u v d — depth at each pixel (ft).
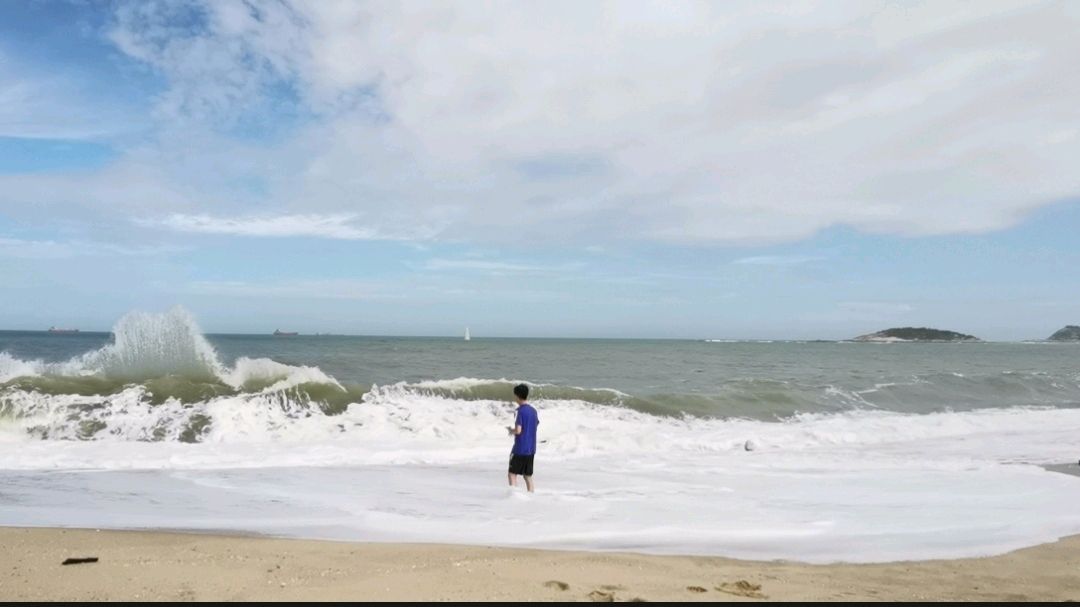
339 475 32.14
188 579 15.89
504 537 21.38
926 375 92.12
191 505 25.48
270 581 15.85
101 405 43.32
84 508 24.63
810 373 104.83
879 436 48.44
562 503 26.66
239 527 22.26
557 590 15.67
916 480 32.37
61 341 218.18
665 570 17.72
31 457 34.37
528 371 98.53
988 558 19.80
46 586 15.16
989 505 26.96
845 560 19.34
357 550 19.11
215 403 45.09
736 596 15.69
